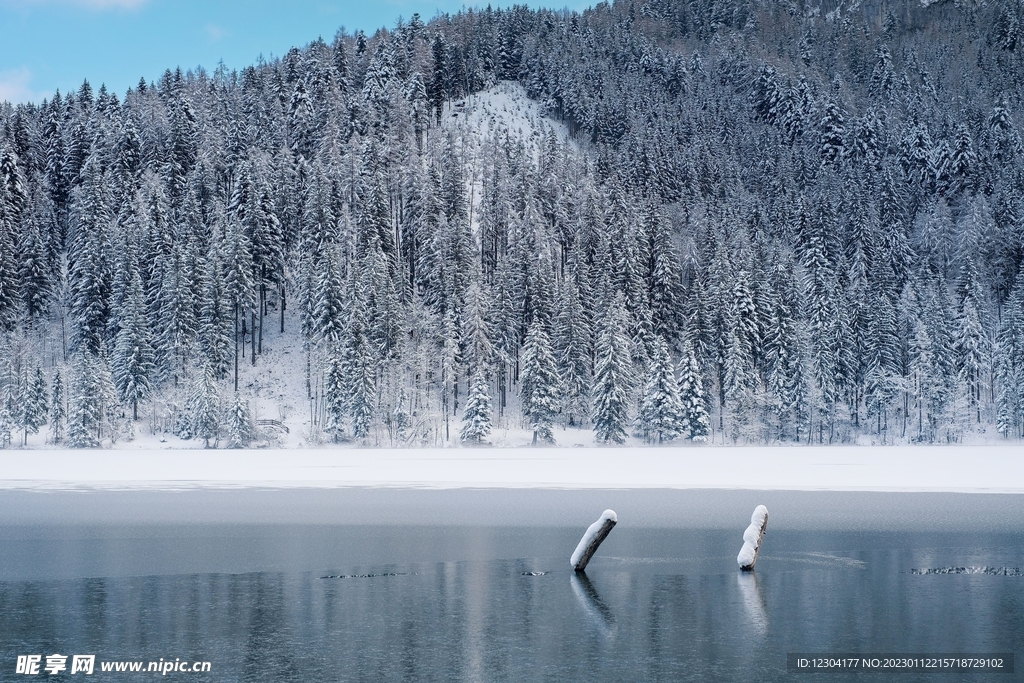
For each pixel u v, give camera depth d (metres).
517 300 101.25
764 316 95.62
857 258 113.25
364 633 14.49
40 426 91.62
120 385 89.62
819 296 97.56
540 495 36.94
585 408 92.12
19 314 101.50
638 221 111.75
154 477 46.25
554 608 16.19
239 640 14.09
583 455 63.16
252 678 12.20
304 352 104.06
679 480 43.38
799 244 122.44
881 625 14.81
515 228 110.75
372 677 12.21
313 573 19.81
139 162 130.12
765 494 36.69
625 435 84.75
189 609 16.20
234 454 66.50
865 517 29.12
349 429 88.81
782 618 15.33
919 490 37.81
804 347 93.06
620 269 100.94
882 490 37.91
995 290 121.56
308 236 107.62
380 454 65.94
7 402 87.88
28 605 16.58
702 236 115.31
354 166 121.94
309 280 100.75
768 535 25.27
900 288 116.31
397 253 114.06
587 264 107.75
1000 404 92.12
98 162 125.31
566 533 26.23
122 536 25.86
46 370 99.50
